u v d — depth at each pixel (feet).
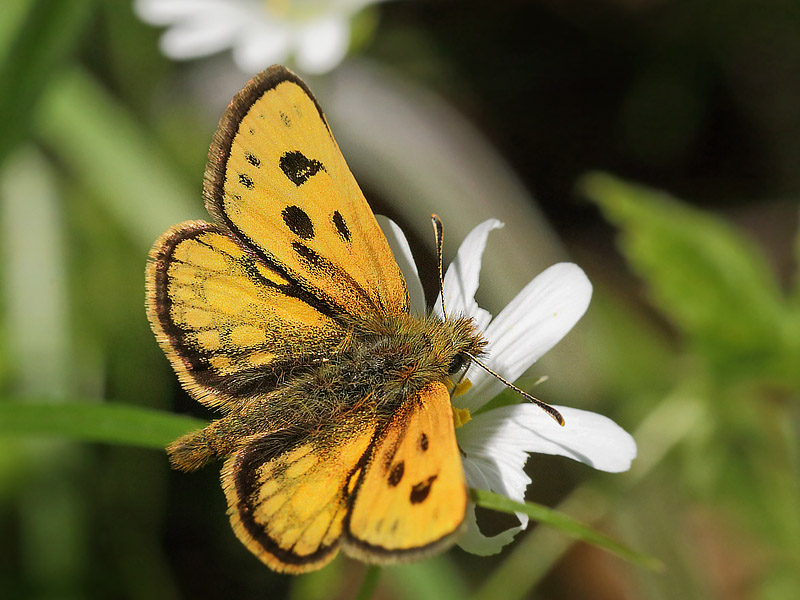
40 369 0.53
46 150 0.57
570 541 0.52
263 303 0.43
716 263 0.53
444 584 0.50
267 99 0.43
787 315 0.52
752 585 0.53
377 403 0.42
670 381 0.57
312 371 0.43
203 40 0.56
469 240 0.45
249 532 0.41
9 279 0.54
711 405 0.53
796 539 0.53
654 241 0.53
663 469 0.54
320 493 0.41
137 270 0.56
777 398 0.54
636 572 0.54
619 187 0.53
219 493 0.54
